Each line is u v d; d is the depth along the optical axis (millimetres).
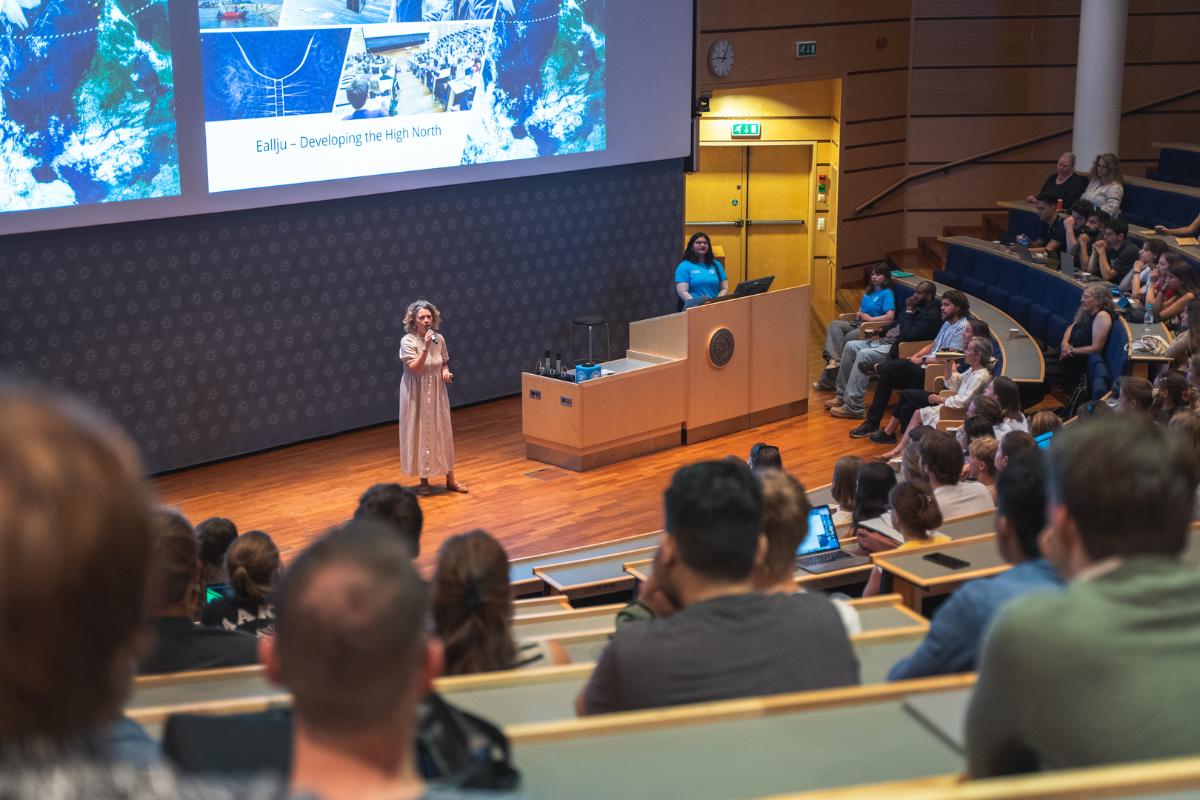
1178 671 1291
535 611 4633
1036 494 2371
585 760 1636
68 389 8797
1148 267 9898
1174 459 1417
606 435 9516
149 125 8664
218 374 9531
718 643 2035
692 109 11773
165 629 2883
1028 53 14906
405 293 10484
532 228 11125
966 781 1484
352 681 902
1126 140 14898
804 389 10875
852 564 5113
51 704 620
